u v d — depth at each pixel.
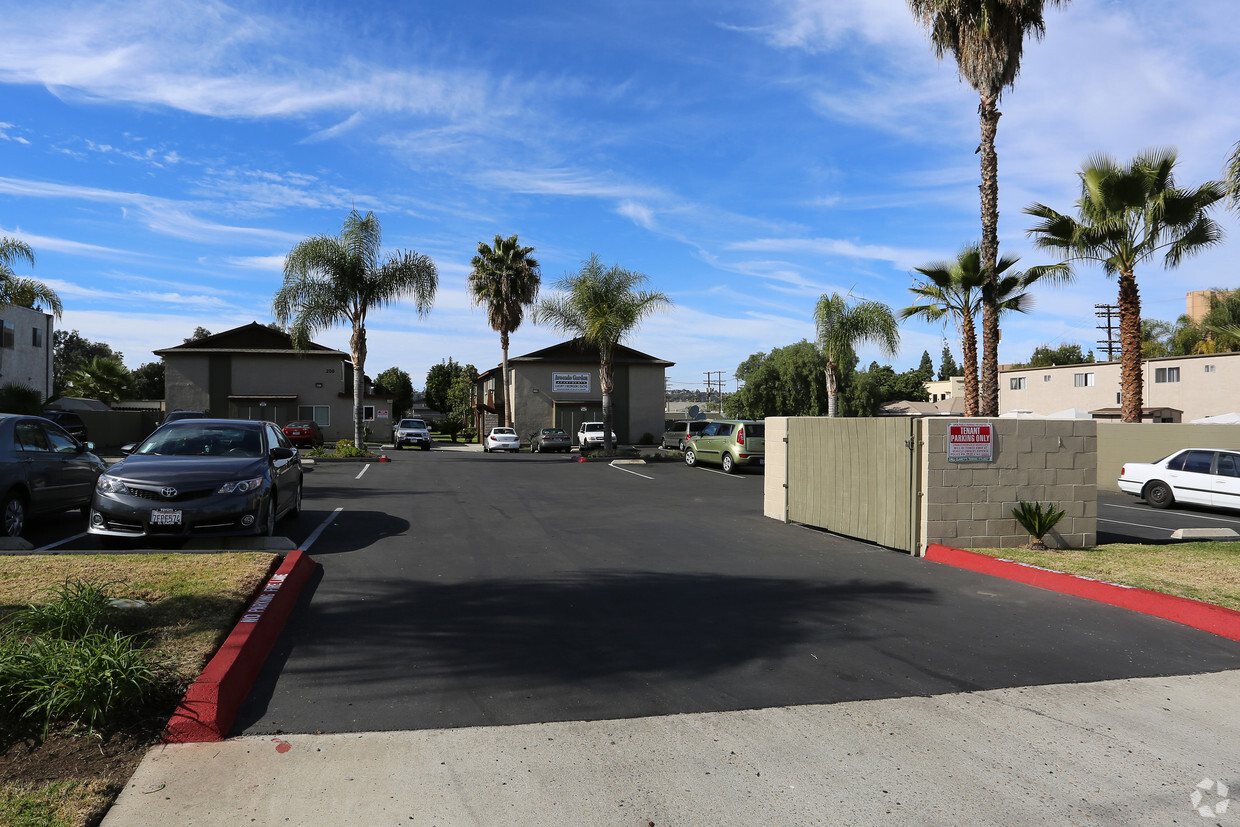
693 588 7.38
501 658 5.22
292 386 44.94
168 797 3.30
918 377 88.56
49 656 4.08
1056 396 43.94
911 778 3.62
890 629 6.07
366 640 5.55
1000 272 24.14
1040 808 3.36
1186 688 4.88
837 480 10.72
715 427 24.17
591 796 3.39
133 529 7.91
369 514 12.01
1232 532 11.21
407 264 26.20
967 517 9.26
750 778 3.59
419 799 3.33
